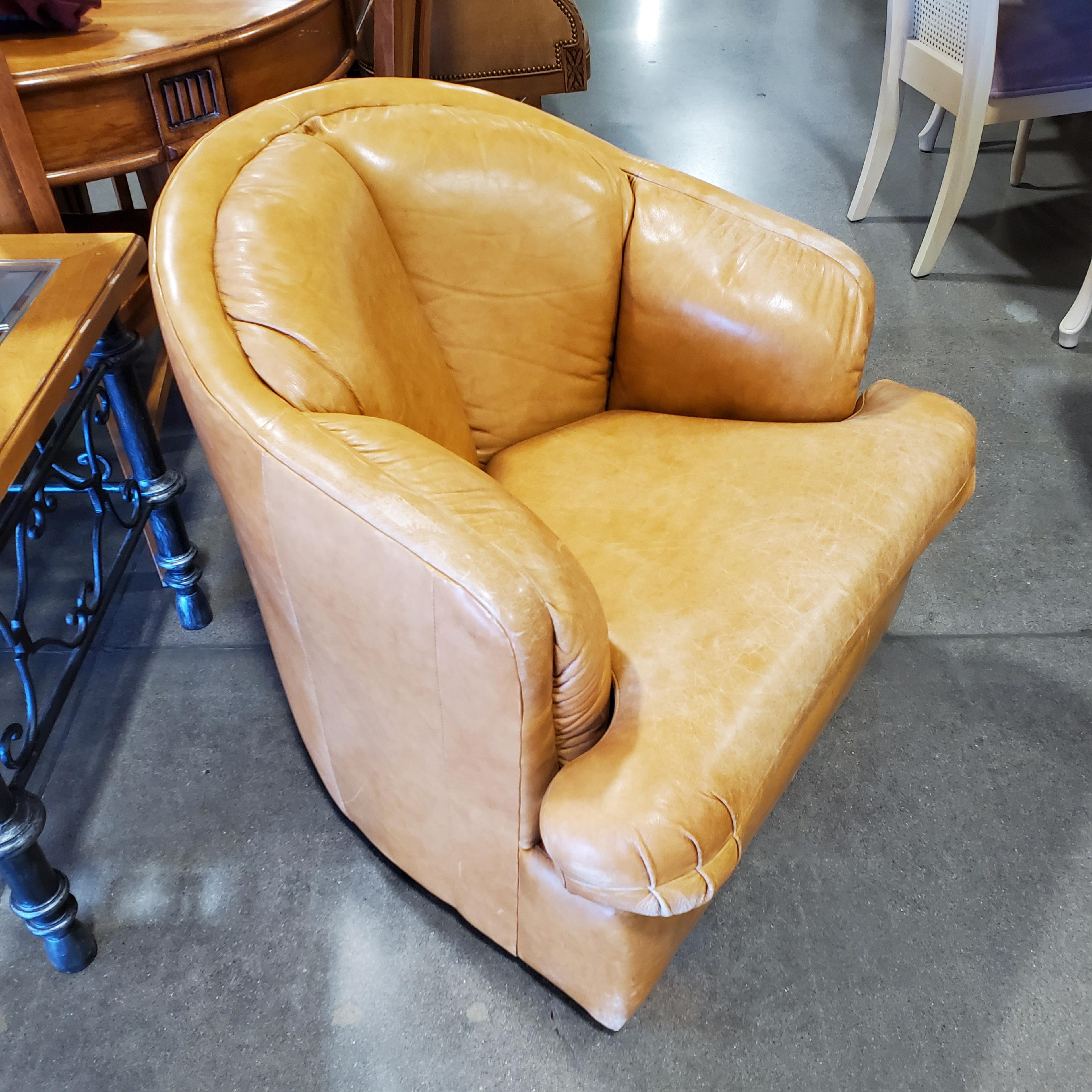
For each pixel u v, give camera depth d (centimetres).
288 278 99
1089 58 223
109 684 155
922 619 165
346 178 113
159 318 100
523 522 87
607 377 145
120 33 144
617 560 112
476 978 119
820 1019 114
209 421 94
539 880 99
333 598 92
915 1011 115
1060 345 227
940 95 237
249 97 152
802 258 130
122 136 141
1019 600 168
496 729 89
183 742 147
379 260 114
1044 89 225
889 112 258
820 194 293
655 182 136
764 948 121
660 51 392
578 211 129
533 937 108
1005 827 134
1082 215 278
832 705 119
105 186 299
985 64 217
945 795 138
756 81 366
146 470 145
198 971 120
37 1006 117
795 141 323
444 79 257
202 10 154
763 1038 113
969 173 234
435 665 88
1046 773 141
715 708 94
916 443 124
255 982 119
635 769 88
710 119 338
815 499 117
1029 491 189
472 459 129
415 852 117
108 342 132
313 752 132
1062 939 122
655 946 100
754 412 137
